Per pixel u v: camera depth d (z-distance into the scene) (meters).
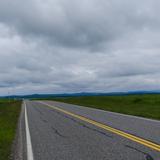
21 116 22.02
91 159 6.73
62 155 7.27
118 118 18.73
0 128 13.77
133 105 39.09
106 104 44.66
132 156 6.98
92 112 25.61
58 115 22.16
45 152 7.72
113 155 7.14
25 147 8.59
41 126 14.38
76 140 9.73
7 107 40.84
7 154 7.66
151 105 37.38
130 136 10.33
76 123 15.65
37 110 30.05
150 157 6.84
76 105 43.62
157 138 9.75
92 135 10.88
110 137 10.25
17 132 12.49
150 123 15.25
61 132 11.91
